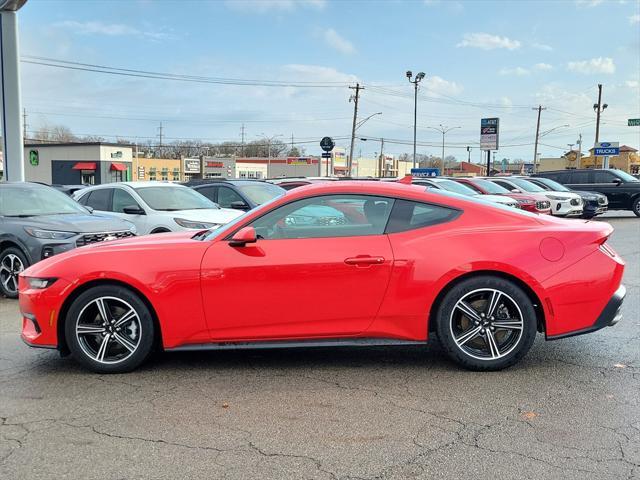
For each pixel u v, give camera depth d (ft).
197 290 14.07
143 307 14.38
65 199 29.76
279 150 404.16
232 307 14.10
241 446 10.69
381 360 15.67
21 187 28.99
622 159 257.75
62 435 11.25
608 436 10.91
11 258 25.32
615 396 12.90
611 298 14.15
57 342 14.67
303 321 14.15
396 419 11.78
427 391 13.30
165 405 12.68
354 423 11.62
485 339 14.33
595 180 70.08
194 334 14.30
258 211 14.70
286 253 14.05
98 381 14.25
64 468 9.96
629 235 47.78
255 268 13.97
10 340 18.34
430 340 17.61
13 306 23.89
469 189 48.88
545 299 13.96
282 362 15.62
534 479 9.40
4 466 10.04
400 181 16.63
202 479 9.56
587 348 16.53
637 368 14.78
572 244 14.17
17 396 13.33
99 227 26.13
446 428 11.34
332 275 13.97
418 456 10.23
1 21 47.44
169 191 35.04
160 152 365.61
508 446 10.55
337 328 14.21
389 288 14.02
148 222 31.86
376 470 9.76
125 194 34.22
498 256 13.87
